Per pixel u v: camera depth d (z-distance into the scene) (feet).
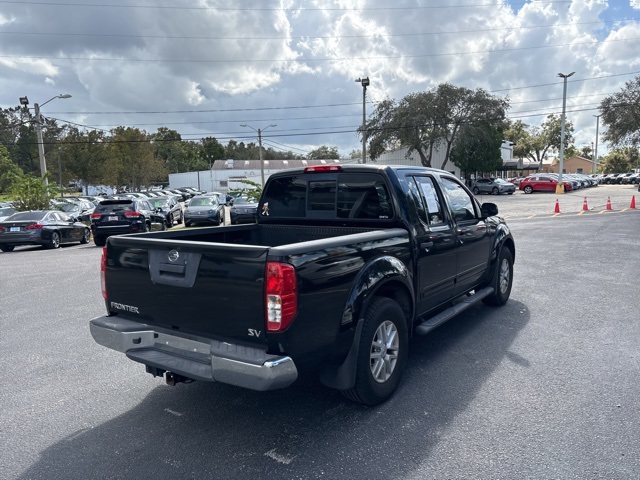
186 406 12.76
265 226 17.43
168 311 11.33
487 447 10.37
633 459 9.83
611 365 14.73
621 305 21.45
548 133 298.76
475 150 148.56
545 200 107.04
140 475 9.68
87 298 25.71
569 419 11.50
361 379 11.62
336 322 10.91
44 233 52.70
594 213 70.74
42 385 14.32
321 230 16.01
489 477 9.32
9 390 13.99
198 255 10.66
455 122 142.31
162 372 12.05
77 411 12.60
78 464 10.13
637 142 119.75
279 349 9.81
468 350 16.25
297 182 16.58
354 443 10.66
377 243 12.50
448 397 12.80
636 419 11.44
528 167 263.29
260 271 9.72
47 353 17.10
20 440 11.18
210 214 74.95
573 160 369.30
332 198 15.69
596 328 18.29
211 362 10.17
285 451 10.42
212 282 10.41
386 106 143.84
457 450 10.27
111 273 12.59
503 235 20.83
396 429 11.23
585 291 24.16
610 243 40.42
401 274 12.83
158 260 11.43
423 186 15.62
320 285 10.41
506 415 11.76
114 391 13.83
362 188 14.94
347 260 11.27
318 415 12.05
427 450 10.32
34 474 9.80
